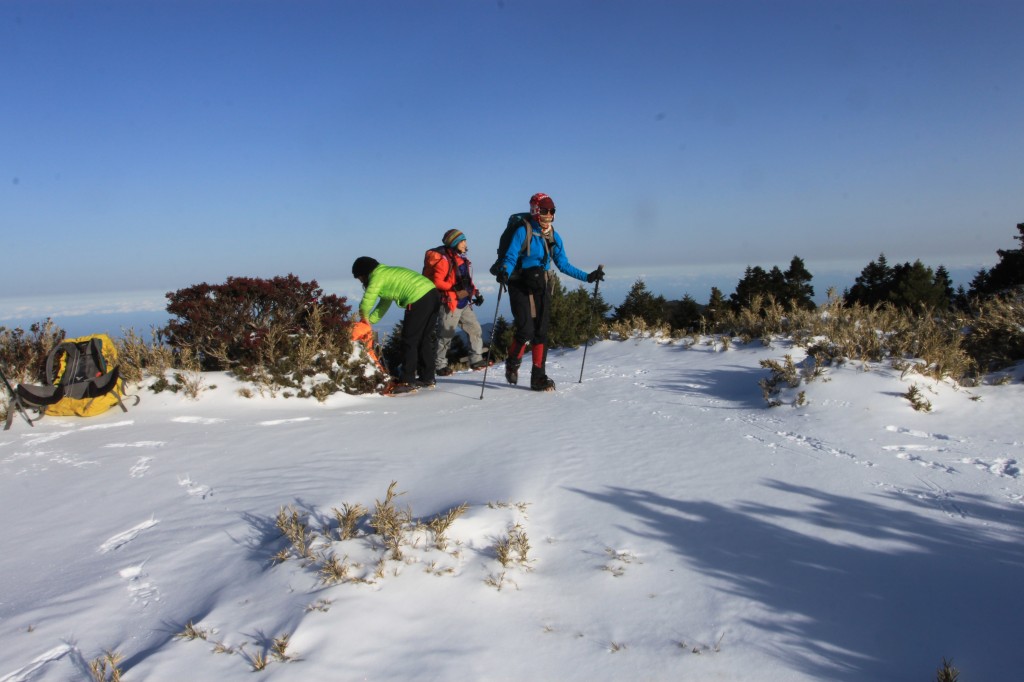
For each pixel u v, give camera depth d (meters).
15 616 2.80
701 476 4.39
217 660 2.38
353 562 3.03
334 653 2.40
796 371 6.69
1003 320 6.97
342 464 4.86
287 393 7.26
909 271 27.11
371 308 7.70
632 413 6.25
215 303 7.89
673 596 2.90
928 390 5.96
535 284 7.22
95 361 6.65
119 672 2.32
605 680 2.33
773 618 2.73
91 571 3.22
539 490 4.14
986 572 3.03
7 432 6.07
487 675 2.34
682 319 20.48
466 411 6.61
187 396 7.07
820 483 4.23
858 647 2.54
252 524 3.70
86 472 4.84
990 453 4.68
